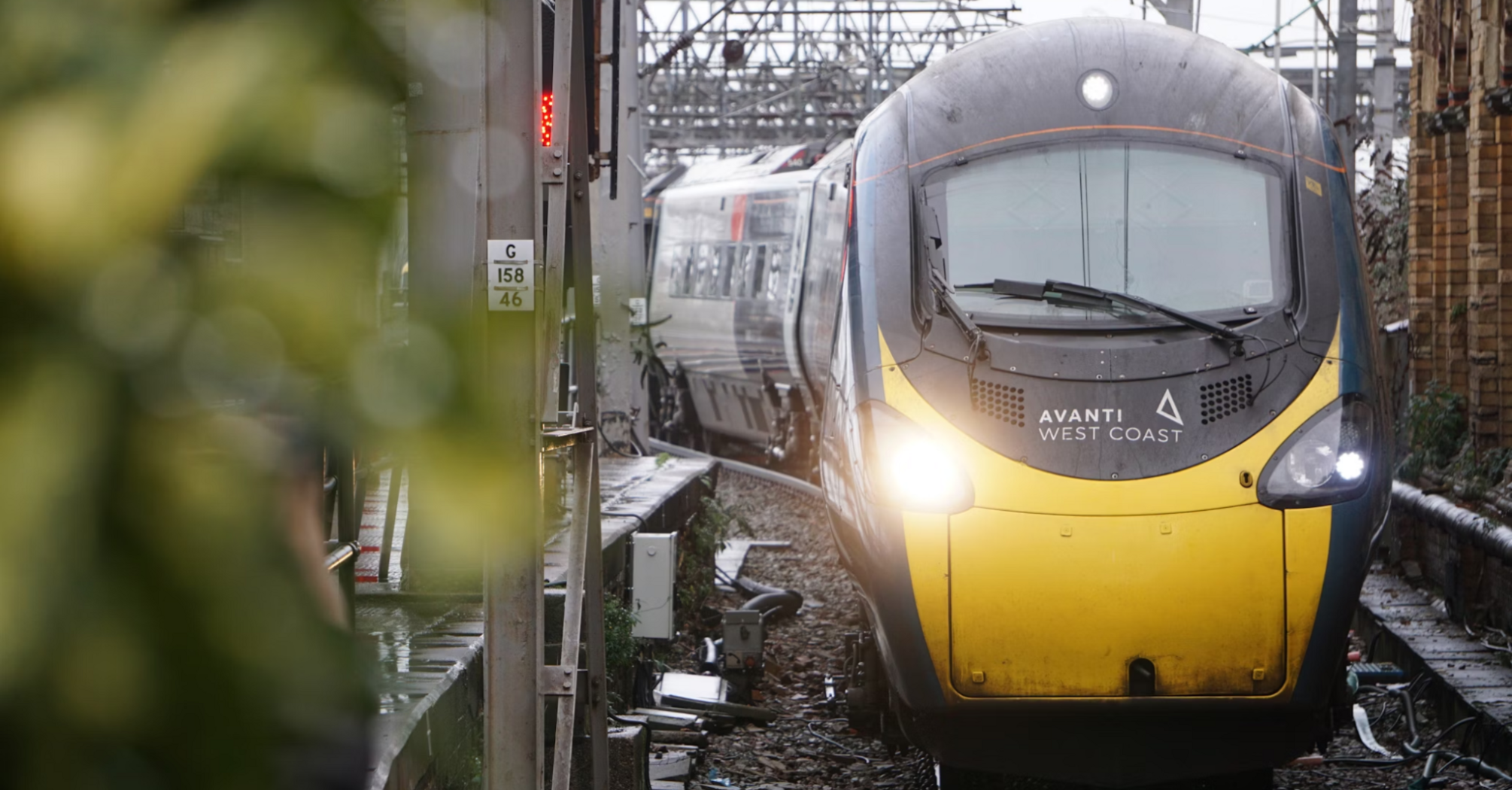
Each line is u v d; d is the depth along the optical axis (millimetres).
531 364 13719
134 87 2109
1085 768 25172
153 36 2146
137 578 2061
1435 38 53250
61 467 2021
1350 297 27031
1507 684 34344
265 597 2193
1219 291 26969
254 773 2139
